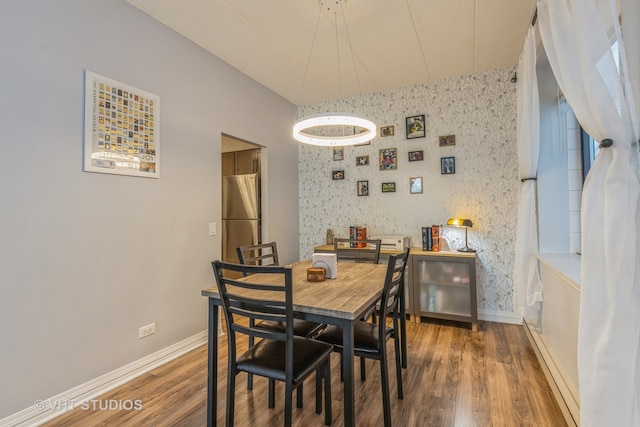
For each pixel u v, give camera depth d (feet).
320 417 5.79
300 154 14.61
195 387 6.86
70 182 6.29
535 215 8.09
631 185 3.48
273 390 6.14
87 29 6.59
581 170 8.08
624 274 3.44
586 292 3.91
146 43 7.80
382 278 6.62
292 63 10.44
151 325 7.82
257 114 11.94
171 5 7.50
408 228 12.28
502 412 5.85
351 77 11.53
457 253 10.24
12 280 5.47
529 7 7.62
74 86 6.38
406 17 8.00
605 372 3.52
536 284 7.78
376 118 12.91
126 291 7.29
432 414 5.83
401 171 12.42
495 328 10.18
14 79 5.53
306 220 14.44
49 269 5.95
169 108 8.40
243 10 7.70
